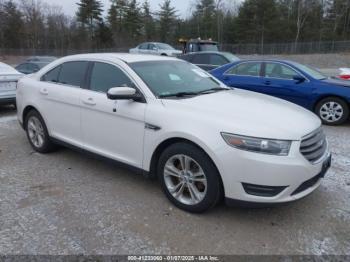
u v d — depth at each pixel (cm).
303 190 322
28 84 528
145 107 369
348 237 311
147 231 320
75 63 468
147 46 2462
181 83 419
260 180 302
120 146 399
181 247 298
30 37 6209
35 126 529
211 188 326
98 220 338
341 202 374
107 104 401
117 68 414
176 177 360
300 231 321
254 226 329
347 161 496
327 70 2684
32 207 363
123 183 423
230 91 437
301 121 338
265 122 321
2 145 576
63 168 472
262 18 5412
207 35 6228
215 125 320
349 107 712
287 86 751
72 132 460
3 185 416
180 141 346
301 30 5503
